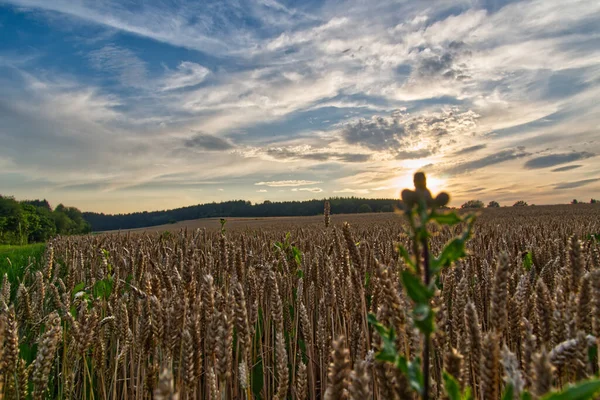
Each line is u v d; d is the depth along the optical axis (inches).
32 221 2994.6
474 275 234.4
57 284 276.4
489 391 86.0
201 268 250.8
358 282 169.2
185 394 128.6
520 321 130.8
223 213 5551.2
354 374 75.0
